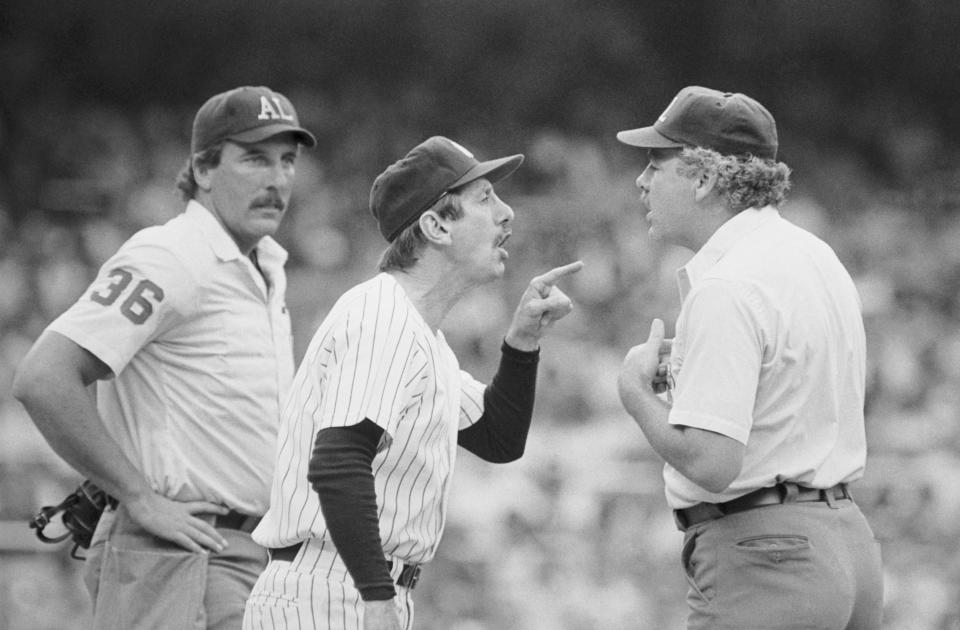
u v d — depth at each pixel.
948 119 67.75
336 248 56.12
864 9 66.81
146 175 62.97
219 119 17.48
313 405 13.32
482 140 66.00
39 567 30.44
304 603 13.13
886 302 52.34
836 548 13.45
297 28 68.00
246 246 17.78
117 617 16.52
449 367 13.90
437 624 34.88
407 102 67.38
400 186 13.82
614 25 67.00
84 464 16.19
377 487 13.23
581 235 56.09
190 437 16.69
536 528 36.88
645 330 50.53
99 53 67.69
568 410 44.22
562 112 66.94
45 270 53.47
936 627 35.56
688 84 67.81
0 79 66.56
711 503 13.75
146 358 16.75
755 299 13.33
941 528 37.91
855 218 60.88
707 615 13.66
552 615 34.88
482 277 13.98
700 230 14.33
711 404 13.06
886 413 46.53
